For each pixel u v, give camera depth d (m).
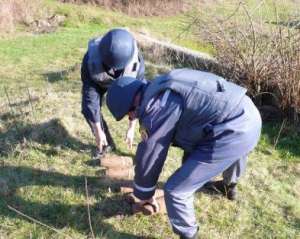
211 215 3.77
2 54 9.86
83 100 4.01
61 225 3.47
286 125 5.58
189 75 2.81
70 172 4.11
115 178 4.04
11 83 7.35
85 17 16.14
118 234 3.44
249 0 7.62
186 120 2.78
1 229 3.39
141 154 2.83
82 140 4.63
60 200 3.72
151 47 9.30
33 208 3.62
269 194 4.18
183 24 16.61
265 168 4.65
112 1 18.59
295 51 5.61
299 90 5.50
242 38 6.19
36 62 9.20
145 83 2.87
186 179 2.89
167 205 3.00
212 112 2.75
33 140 4.54
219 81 2.84
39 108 5.29
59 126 4.74
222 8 15.99
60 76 7.68
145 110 2.74
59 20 15.48
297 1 6.59
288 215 3.91
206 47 9.74
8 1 14.84
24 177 3.98
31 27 14.48
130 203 3.73
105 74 3.68
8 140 4.55
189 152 3.07
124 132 4.89
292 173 4.64
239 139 2.80
